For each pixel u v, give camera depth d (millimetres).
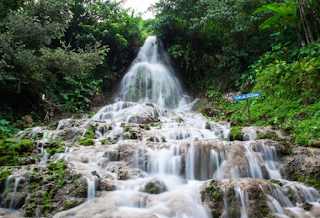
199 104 11820
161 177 4410
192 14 13172
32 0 9109
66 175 3885
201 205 3471
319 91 6379
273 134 5422
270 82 7840
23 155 4922
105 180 3932
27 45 8266
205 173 4570
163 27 13430
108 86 13141
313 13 9219
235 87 11758
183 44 13742
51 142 5488
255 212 3215
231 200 3414
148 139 5762
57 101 9945
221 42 13344
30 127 7809
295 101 7227
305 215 3264
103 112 9594
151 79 12609
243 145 4824
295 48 9281
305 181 4148
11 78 7137
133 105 9711
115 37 12844
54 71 10562
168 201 3441
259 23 11914
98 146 5203
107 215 2969
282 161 4691
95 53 8977
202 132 6398
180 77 14008
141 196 3549
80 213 3080
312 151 4793
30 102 8695
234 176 4387
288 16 9906
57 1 8969
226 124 7516
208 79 12914
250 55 11922
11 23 7449
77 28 13219
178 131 6258
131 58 15023
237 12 11656
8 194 3551
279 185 3938
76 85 11023
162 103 12023
